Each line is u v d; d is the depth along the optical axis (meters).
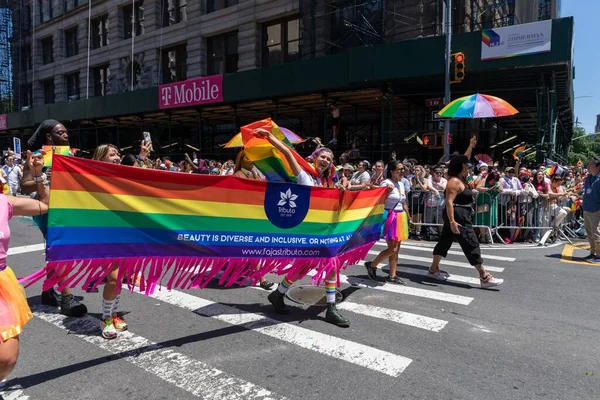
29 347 3.74
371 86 15.02
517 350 3.82
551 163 12.45
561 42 11.66
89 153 30.41
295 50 21.80
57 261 2.96
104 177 3.18
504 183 9.82
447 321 4.54
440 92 14.98
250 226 3.97
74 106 24.58
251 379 3.20
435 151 18.44
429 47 13.33
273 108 19.72
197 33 25.06
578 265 7.34
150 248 3.43
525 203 9.63
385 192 5.60
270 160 4.45
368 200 5.19
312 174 4.63
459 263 7.41
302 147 20.17
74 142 30.75
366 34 18.38
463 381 3.22
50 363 3.43
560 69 12.48
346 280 6.21
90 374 3.25
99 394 2.96
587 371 3.43
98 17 31.75
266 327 4.27
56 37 34.91
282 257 4.19
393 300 5.27
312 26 19.80
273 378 3.22
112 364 3.43
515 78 13.79
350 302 5.16
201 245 3.70
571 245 9.51
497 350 3.81
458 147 18.38
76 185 3.05
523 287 5.92
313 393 3.01
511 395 3.03
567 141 37.41
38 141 4.39
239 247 3.92
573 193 11.36
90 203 3.12
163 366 3.39
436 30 16.75
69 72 34.06
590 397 3.02
